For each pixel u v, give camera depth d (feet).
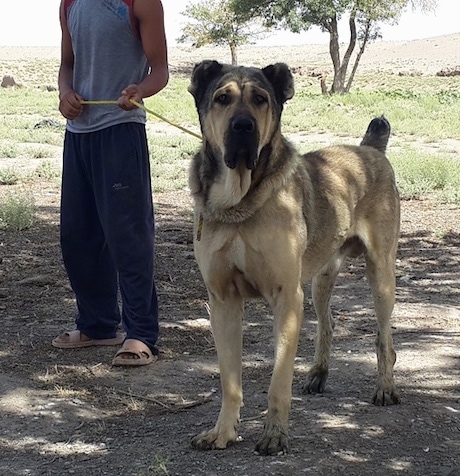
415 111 59.36
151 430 13.23
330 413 13.66
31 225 24.06
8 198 26.78
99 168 14.94
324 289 14.46
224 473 12.05
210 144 12.76
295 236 12.73
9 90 89.30
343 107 65.46
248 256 12.64
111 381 14.70
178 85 89.25
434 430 13.17
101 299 15.80
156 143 42.42
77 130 15.05
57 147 41.88
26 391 14.29
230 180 12.49
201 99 13.05
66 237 15.48
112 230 14.99
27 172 33.53
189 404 13.94
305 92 87.40
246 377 14.92
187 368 15.15
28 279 19.30
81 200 15.33
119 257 15.10
